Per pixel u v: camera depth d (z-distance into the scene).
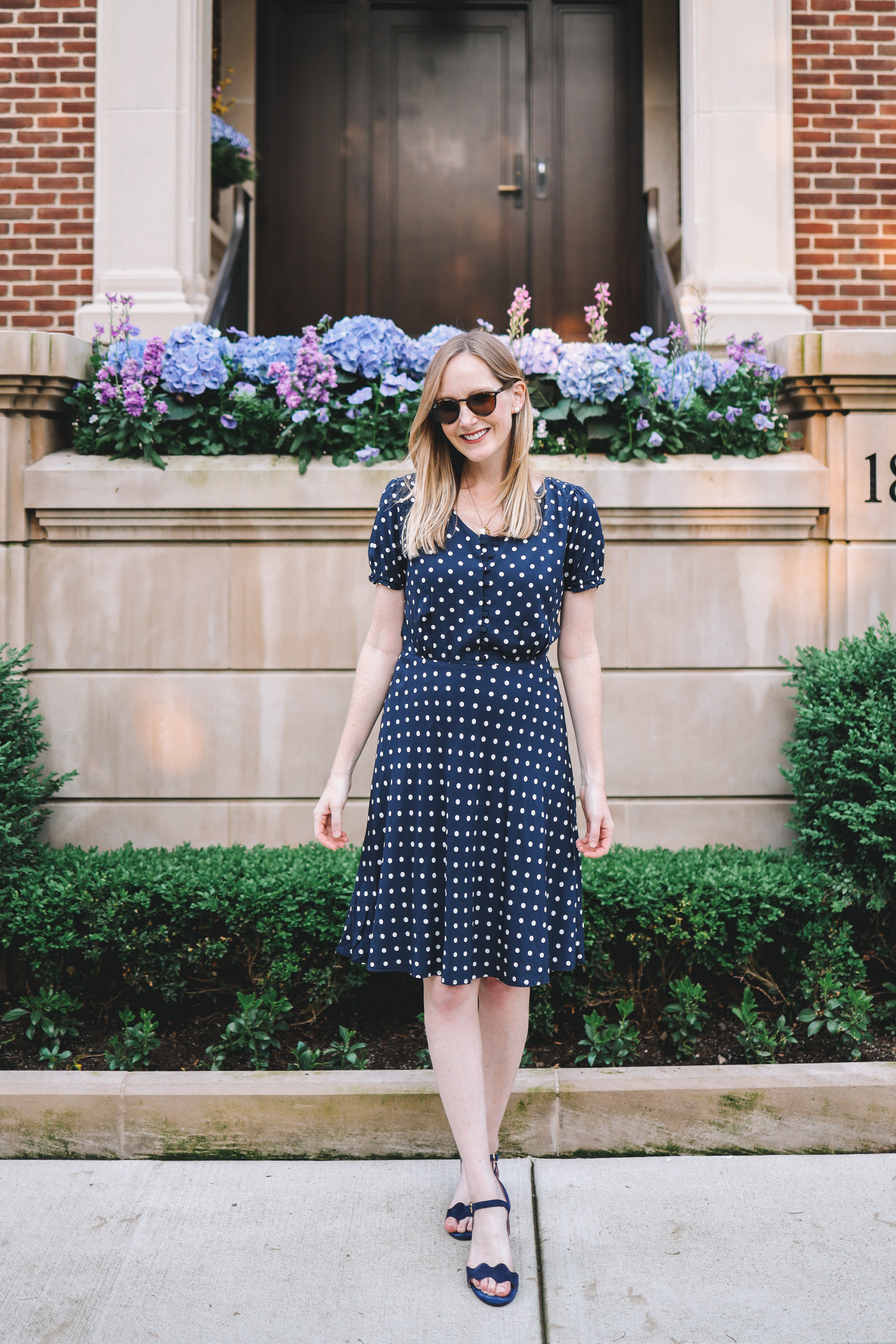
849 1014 3.01
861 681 3.38
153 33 5.07
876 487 3.79
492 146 6.82
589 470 3.74
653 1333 2.06
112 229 5.09
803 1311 2.12
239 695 3.80
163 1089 2.73
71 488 3.73
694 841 3.81
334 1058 2.99
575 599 2.36
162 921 3.19
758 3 5.00
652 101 6.76
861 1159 2.70
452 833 2.18
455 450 2.29
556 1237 2.36
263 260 6.78
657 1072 2.78
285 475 3.72
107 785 3.81
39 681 3.81
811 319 5.19
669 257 6.62
